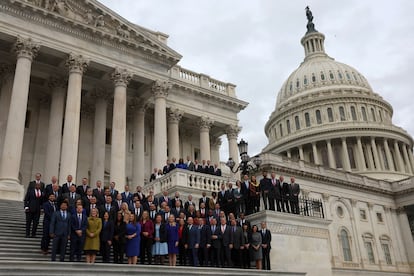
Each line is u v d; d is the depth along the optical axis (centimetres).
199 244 1609
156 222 1548
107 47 3114
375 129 8812
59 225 1342
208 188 2541
